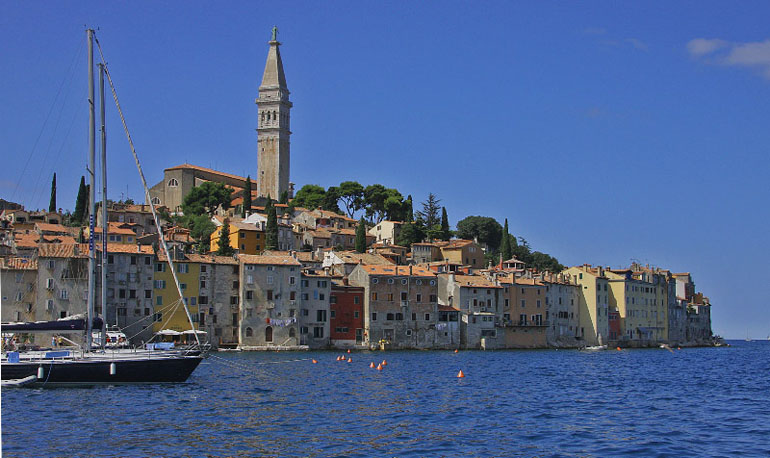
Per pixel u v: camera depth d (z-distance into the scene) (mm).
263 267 163625
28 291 135750
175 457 52219
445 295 191250
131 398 75375
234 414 68438
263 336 162250
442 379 103750
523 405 78375
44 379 79938
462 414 71500
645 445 57812
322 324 171125
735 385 102438
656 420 69375
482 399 82625
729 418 70938
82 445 55250
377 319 177000
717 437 61125
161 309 153375
